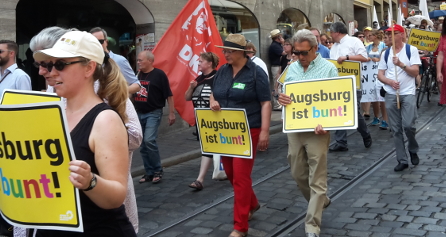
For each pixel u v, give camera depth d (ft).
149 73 21.53
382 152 25.35
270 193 19.11
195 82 20.03
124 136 6.89
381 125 31.86
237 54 14.79
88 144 6.72
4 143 6.72
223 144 15.06
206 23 25.09
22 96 9.21
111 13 34.30
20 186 6.67
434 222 15.07
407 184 19.35
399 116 21.45
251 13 42.70
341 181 20.53
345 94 14.37
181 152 27.50
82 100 7.12
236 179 14.48
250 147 14.55
